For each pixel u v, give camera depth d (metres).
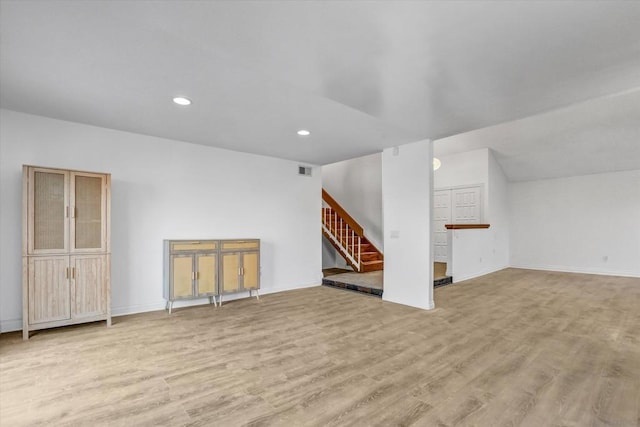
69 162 3.75
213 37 2.05
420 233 4.56
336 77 2.61
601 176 7.38
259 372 2.54
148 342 3.17
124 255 4.12
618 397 2.19
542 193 8.20
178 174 4.58
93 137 3.91
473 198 7.79
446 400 2.14
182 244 4.32
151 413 1.99
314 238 6.21
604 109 5.48
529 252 8.38
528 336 3.36
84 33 2.00
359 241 7.33
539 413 2.00
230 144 4.77
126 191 4.14
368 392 2.24
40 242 3.27
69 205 3.42
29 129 3.52
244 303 4.77
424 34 2.01
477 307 4.52
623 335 3.38
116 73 2.55
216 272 4.57
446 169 8.32
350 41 2.10
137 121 3.73
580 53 2.23
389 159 5.00
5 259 3.39
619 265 7.11
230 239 4.75
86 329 3.54
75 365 2.64
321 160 5.91
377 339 3.27
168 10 1.77
